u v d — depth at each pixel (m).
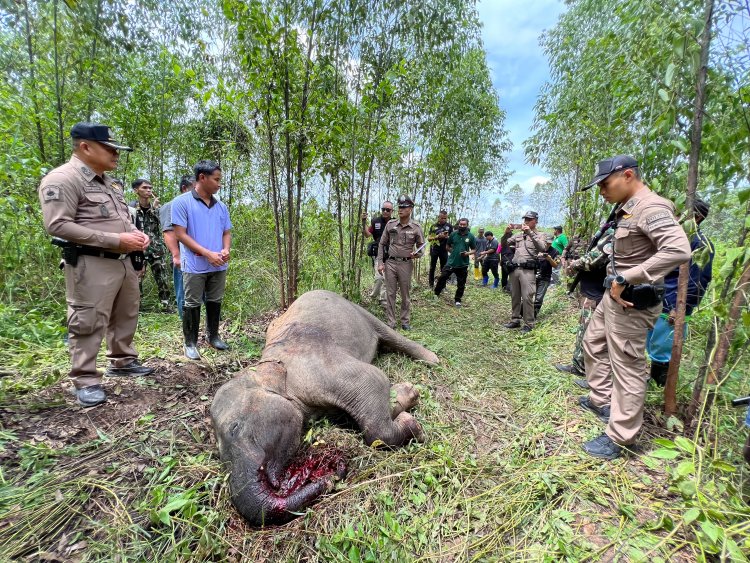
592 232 6.20
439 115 8.05
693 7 2.74
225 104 4.63
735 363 2.58
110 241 2.82
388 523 2.12
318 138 4.54
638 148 3.66
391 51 5.31
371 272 8.78
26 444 2.39
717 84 2.74
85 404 2.83
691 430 2.92
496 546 2.01
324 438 2.74
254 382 2.66
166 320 5.11
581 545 1.98
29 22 4.80
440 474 2.51
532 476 2.47
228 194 8.70
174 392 3.23
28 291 4.55
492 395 3.69
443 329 5.71
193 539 1.94
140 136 6.87
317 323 3.32
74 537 1.86
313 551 1.97
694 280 3.38
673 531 1.94
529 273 5.78
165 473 2.26
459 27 6.47
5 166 4.26
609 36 4.20
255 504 2.04
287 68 4.42
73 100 5.25
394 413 3.11
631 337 2.60
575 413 3.27
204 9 5.70
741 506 2.00
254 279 6.14
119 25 4.86
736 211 3.02
